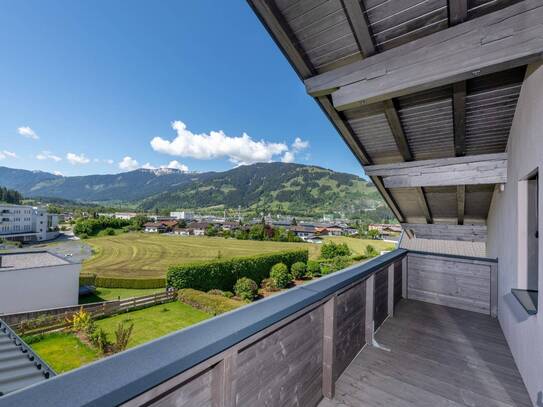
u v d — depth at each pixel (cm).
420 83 180
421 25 181
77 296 1142
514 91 234
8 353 309
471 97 248
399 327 309
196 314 1030
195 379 88
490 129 283
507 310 280
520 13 150
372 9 181
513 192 267
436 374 219
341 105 218
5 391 237
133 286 1500
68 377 64
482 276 361
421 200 459
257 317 116
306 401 165
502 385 206
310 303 149
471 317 340
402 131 301
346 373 217
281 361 138
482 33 160
